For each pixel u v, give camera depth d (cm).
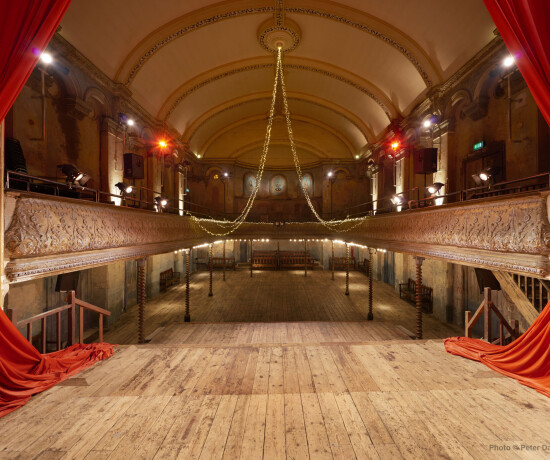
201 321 1320
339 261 2745
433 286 1391
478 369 491
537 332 449
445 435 323
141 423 349
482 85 1069
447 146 1250
